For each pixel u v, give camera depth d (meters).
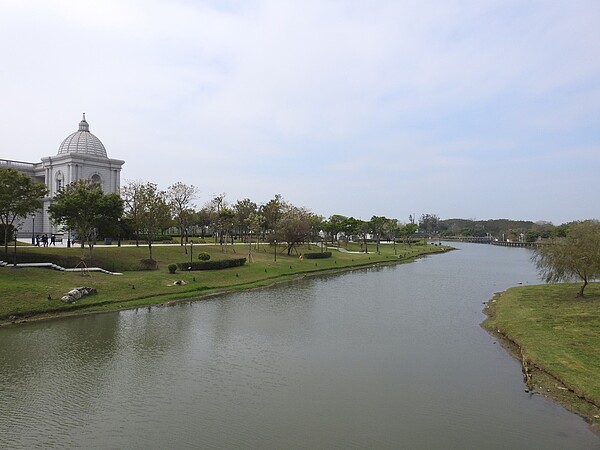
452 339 32.62
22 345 30.00
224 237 117.44
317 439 17.78
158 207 70.50
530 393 22.19
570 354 26.42
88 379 24.08
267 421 19.33
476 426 18.80
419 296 52.72
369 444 17.38
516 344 30.66
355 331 34.97
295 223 93.00
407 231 162.12
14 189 47.78
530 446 17.12
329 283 64.44
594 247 42.19
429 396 22.00
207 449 16.98
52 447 17.06
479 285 63.12
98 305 42.12
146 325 36.16
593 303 40.91
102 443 17.41
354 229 128.75
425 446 17.20
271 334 33.91
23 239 93.56
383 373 25.31
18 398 21.56
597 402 20.44
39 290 41.53
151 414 19.97
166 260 66.81
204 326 36.16
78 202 54.28
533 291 52.19
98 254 60.62
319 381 24.08
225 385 23.45
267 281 63.44
